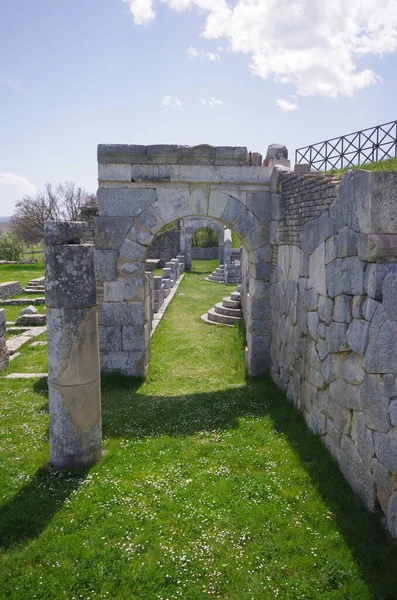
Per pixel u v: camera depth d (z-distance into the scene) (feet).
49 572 11.32
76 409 15.92
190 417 20.88
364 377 13.15
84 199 141.69
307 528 12.63
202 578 11.13
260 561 11.56
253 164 26.11
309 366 18.76
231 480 15.26
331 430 16.16
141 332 26.50
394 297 11.48
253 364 27.12
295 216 20.90
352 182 13.78
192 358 32.27
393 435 11.62
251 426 19.72
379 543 11.72
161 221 25.82
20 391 24.49
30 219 137.49
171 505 13.84
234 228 26.30
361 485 13.52
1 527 12.84
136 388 25.58
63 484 15.05
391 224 12.36
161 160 25.36
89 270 15.80
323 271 16.79
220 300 59.06
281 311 23.88
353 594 10.37
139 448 17.74
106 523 13.07
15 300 56.80
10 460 16.58
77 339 15.69
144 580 11.03
